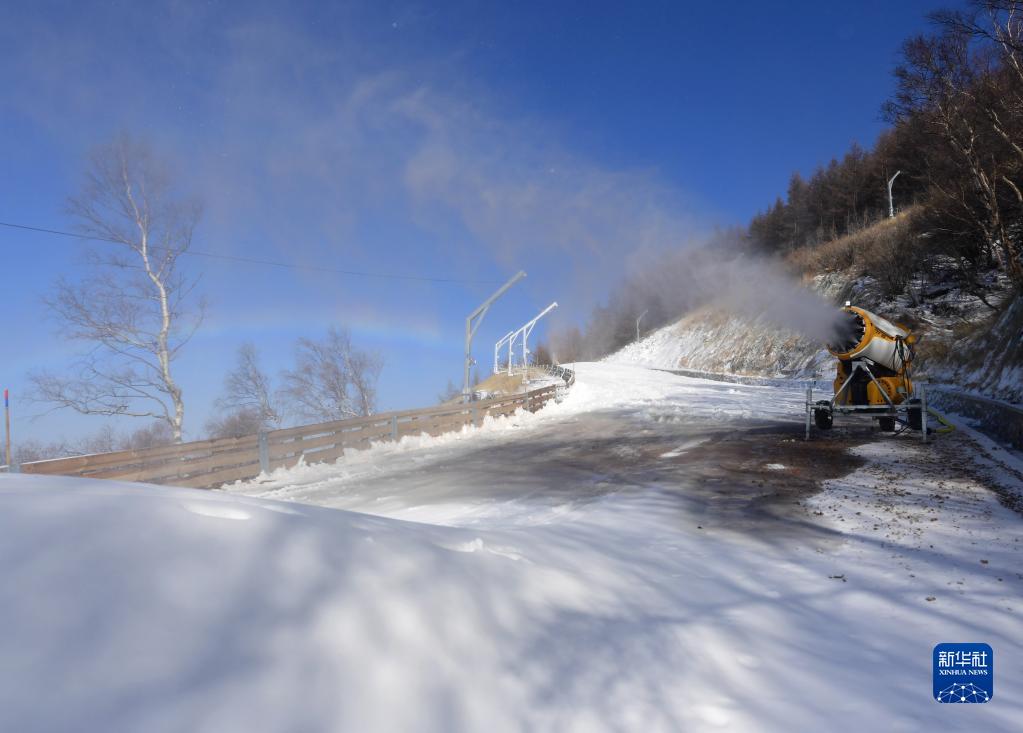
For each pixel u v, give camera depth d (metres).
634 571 4.87
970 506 7.23
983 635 3.83
